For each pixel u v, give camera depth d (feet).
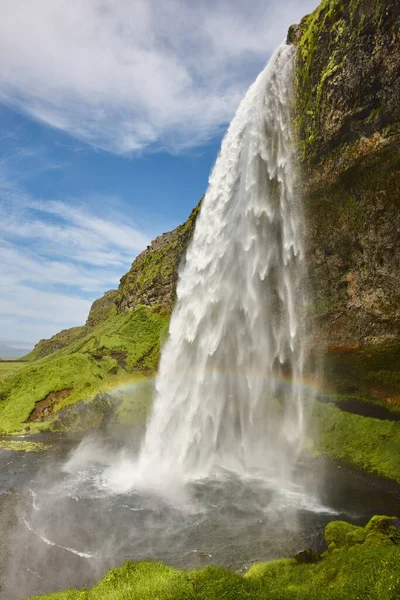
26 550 64.54
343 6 81.51
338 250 102.22
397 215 85.66
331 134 88.38
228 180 136.36
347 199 93.04
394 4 69.97
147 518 76.84
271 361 132.26
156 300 270.05
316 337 115.24
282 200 109.09
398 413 107.24
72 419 165.37
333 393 124.67
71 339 463.01
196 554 62.49
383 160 80.94
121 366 215.92
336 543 58.34
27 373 203.10
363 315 102.47
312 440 119.14
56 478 102.17
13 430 157.58
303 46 95.14
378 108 78.69
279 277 119.24
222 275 141.90
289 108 102.47
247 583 44.88
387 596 36.91
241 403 139.95
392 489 88.07
